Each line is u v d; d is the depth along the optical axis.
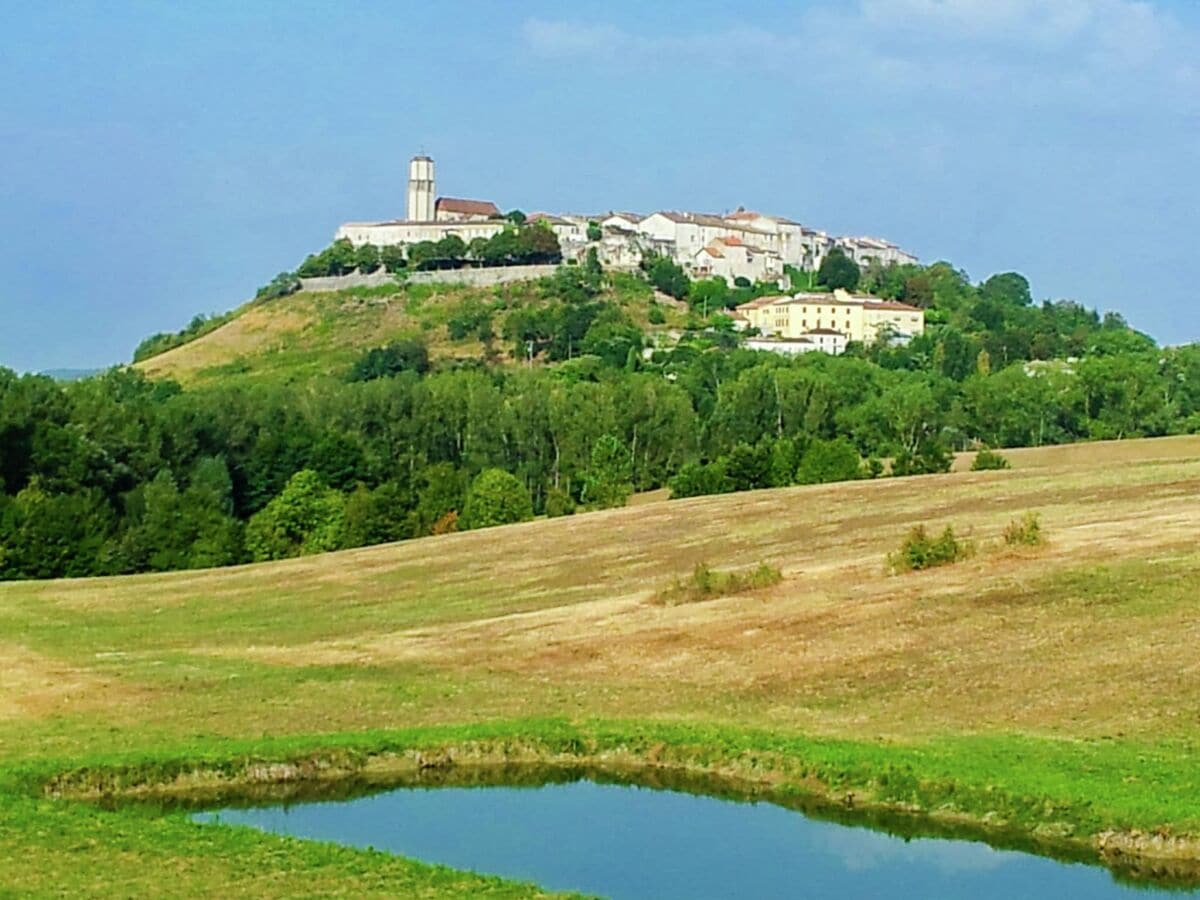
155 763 43.97
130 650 69.56
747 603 66.31
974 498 96.25
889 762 41.31
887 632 57.97
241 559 127.62
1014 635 55.34
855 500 102.69
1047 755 41.66
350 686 56.50
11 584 104.25
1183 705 45.84
